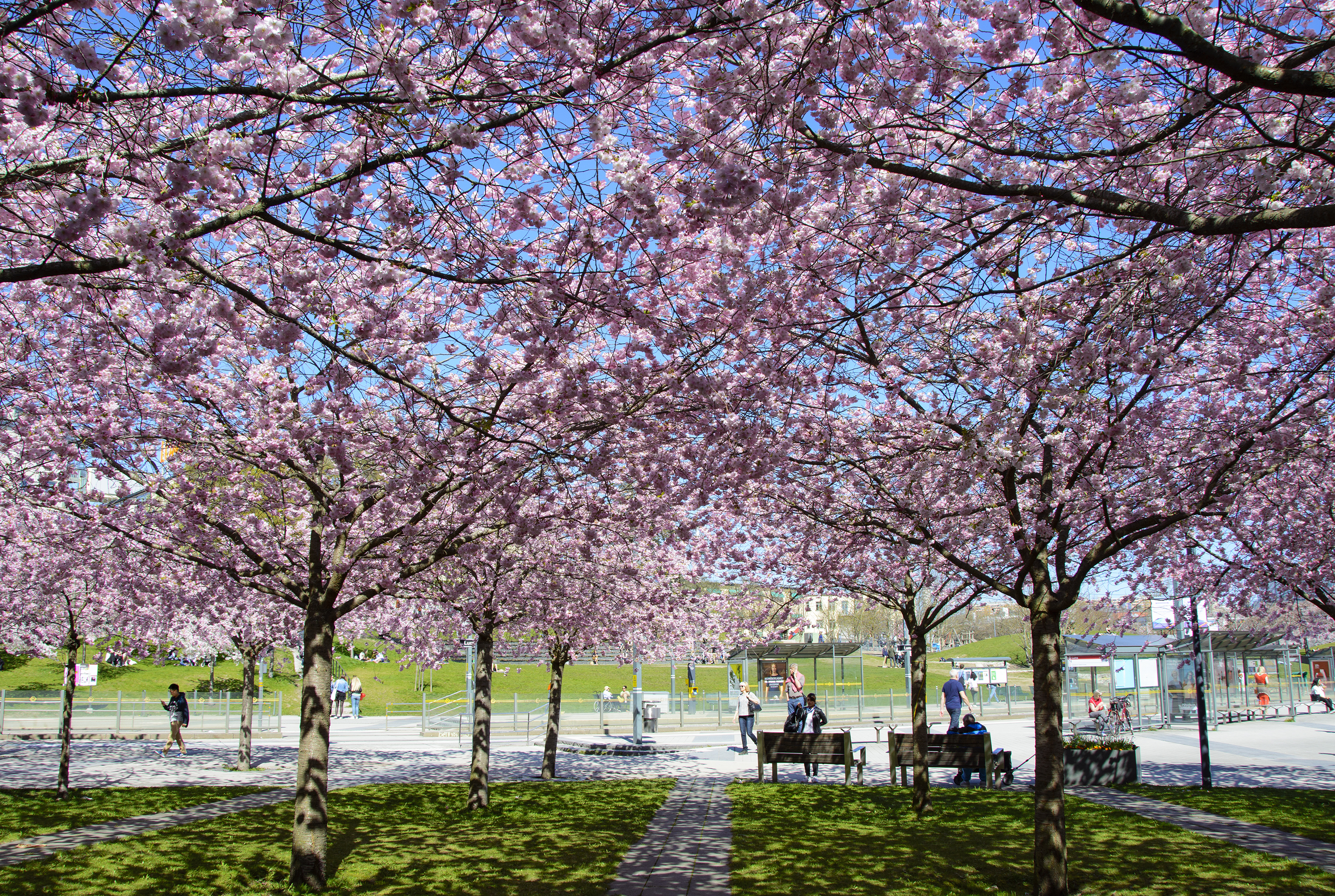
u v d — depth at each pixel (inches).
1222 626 1059.9
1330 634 827.4
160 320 247.3
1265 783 620.4
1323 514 417.1
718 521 528.7
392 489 373.1
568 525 458.0
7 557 554.3
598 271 261.4
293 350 319.0
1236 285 287.3
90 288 236.7
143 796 579.2
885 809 512.4
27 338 300.8
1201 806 511.2
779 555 532.7
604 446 359.9
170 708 887.1
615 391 332.2
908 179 249.6
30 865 371.2
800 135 214.8
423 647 700.7
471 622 568.4
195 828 461.7
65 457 358.3
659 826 468.1
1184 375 337.7
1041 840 315.6
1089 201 173.8
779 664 1264.8
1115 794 562.3
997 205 231.1
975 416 315.9
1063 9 196.4
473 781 532.1
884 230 270.2
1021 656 2677.2
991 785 596.4
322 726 355.3
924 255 295.7
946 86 211.3
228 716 1111.0
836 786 632.4
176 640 815.1
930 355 315.6
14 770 738.8
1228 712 1216.2
